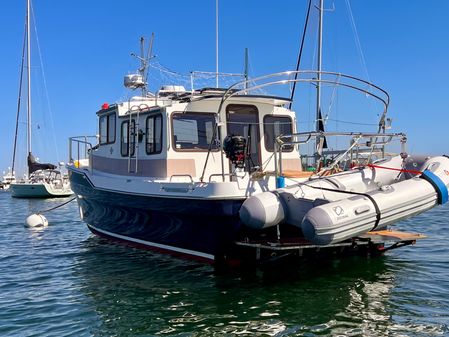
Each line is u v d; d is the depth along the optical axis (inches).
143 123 339.3
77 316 231.1
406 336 198.1
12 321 225.8
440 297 247.1
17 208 951.6
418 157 291.1
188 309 235.9
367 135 285.0
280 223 262.2
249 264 296.2
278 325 212.7
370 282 275.9
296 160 349.4
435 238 429.1
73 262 353.7
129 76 442.6
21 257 381.7
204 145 320.5
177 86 385.7
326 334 201.5
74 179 429.7
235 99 320.5
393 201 248.7
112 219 386.3
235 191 262.2
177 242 316.8
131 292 265.9
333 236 232.2
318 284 272.7
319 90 556.1
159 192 299.4
